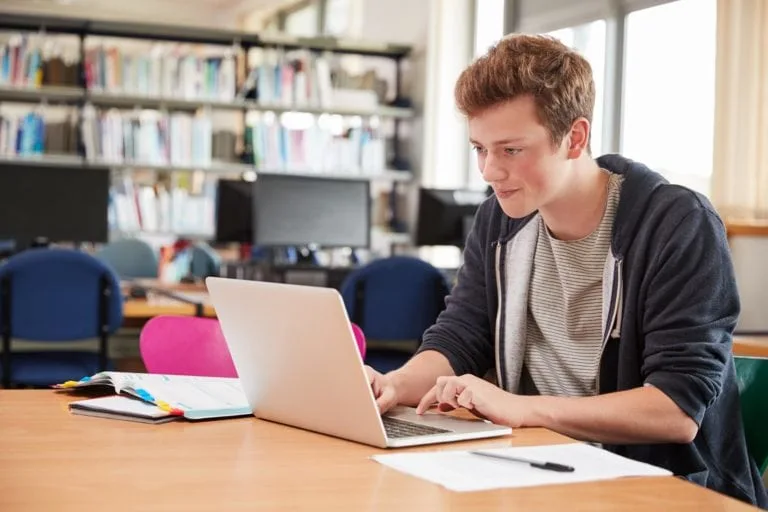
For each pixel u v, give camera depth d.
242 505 1.06
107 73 6.86
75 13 8.78
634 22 6.07
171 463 1.27
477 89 1.59
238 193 5.80
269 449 1.37
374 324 4.41
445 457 1.31
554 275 1.88
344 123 7.75
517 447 1.39
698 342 1.65
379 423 1.37
